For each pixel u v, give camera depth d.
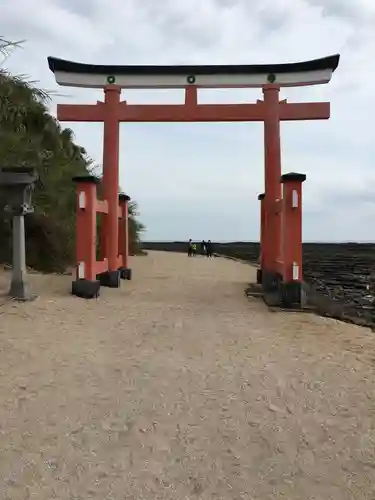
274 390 4.92
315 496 3.12
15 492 3.08
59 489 3.13
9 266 12.86
